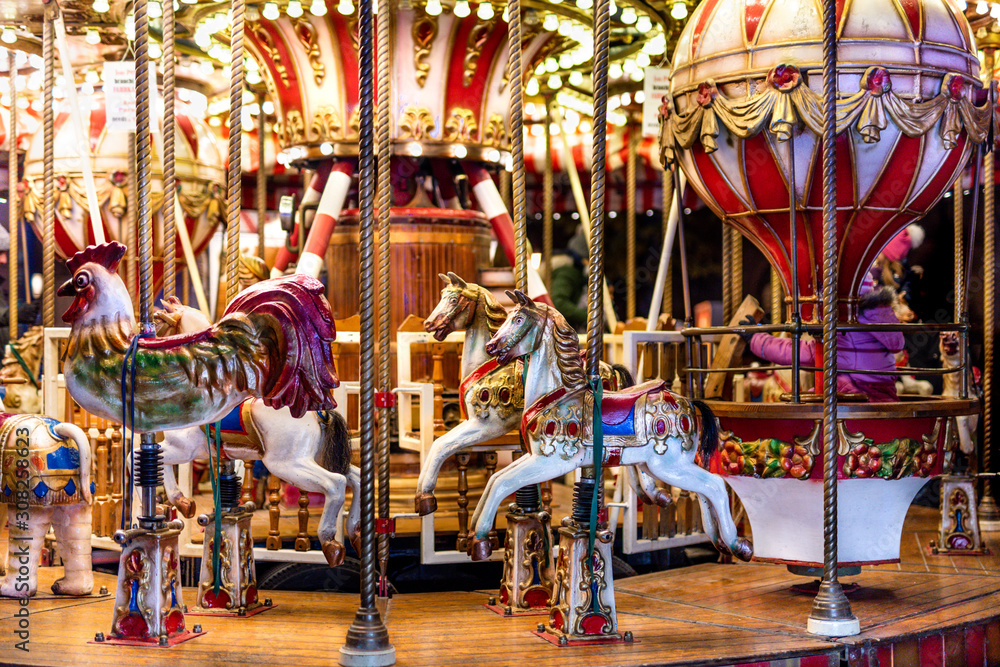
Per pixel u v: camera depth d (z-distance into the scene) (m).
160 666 3.84
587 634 4.25
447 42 6.70
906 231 8.27
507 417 5.34
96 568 5.97
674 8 6.98
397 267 6.94
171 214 5.17
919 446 5.14
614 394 4.80
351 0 6.36
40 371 7.53
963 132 5.35
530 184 12.01
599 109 4.30
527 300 4.70
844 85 5.03
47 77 6.27
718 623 4.61
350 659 3.86
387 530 5.21
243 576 4.86
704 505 4.94
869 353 5.69
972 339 9.50
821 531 5.07
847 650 4.23
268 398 4.37
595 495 4.30
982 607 4.91
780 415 4.98
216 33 7.38
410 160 7.17
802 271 5.55
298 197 10.61
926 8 5.20
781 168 5.16
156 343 4.22
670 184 8.75
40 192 8.57
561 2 6.70
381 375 5.77
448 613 4.87
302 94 6.97
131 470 4.23
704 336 7.23
